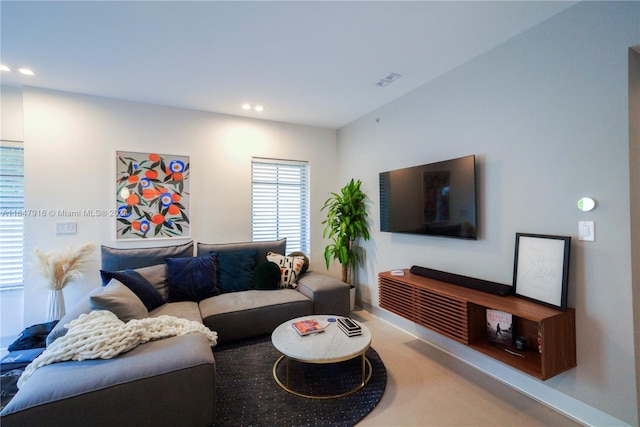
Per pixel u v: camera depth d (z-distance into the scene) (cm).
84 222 305
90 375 137
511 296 208
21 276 294
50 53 228
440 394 202
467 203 239
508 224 217
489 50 229
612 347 164
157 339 178
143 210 330
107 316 177
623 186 160
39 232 288
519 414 182
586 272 174
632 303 157
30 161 285
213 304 277
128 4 173
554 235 187
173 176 345
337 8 179
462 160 243
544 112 195
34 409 122
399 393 203
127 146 323
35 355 231
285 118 393
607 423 165
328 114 379
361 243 389
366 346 204
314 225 432
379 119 354
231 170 376
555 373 168
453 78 259
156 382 143
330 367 236
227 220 374
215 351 260
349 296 327
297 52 230
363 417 179
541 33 196
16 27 193
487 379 221
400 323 321
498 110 223
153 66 250
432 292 235
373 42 217
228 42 215
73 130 301
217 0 171
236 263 330
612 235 164
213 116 367
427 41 217
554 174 190
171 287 288
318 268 435
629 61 159
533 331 201
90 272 306
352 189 380
